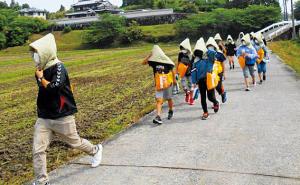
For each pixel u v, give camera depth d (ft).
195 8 358.43
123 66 107.86
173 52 163.43
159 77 30.73
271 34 230.68
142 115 37.01
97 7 401.90
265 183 18.24
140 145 25.30
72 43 327.88
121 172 20.61
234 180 18.71
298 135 25.58
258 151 22.70
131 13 353.10
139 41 303.48
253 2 338.54
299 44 175.32
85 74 89.35
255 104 36.65
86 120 37.96
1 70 119.75
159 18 345.51
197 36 289.74
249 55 44.62
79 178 20.15
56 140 30.17
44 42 18.43
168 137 26.89
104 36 304.09
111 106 45.42
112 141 26.63
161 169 20.66
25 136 33.65
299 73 59.88
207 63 31.24
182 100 42.06
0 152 28.63
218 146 24.07
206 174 19.61
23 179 22.62
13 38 330.13
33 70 114.32
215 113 33.71
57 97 18.95
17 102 55.06
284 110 33.32
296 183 18.15
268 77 56.08
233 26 278.26
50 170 23.26
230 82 53.31
